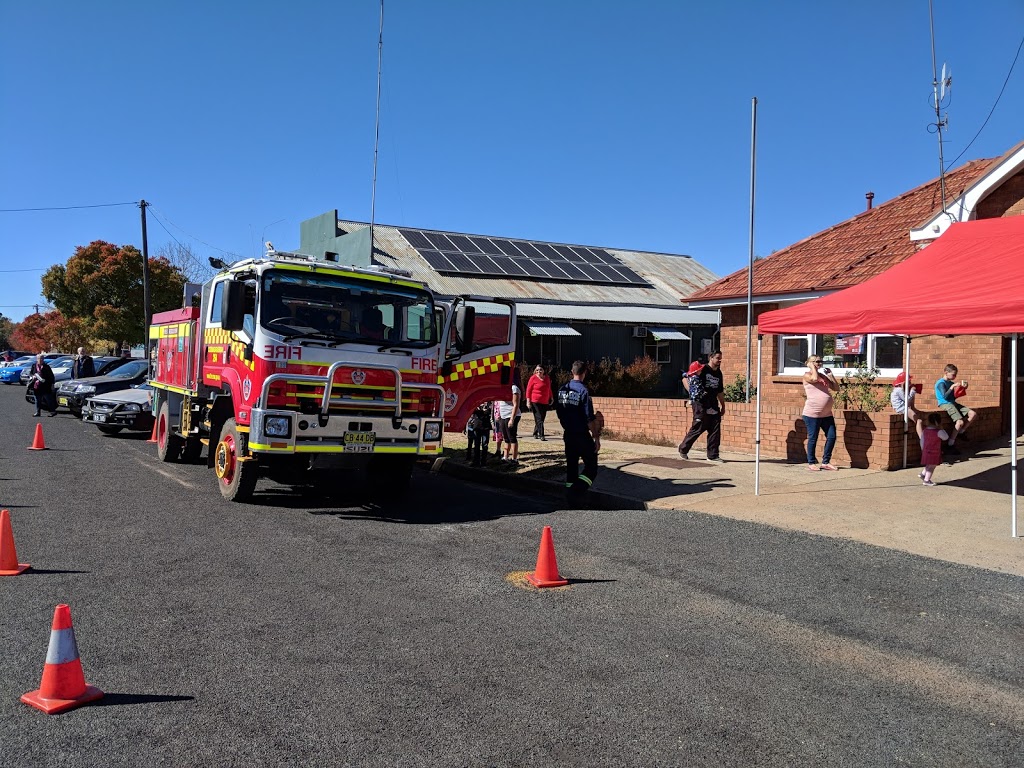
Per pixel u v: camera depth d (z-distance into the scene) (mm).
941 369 13711
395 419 8586
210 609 5242
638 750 3494
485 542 7406
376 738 3533
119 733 3510
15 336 74688
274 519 8227
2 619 4930
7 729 3520
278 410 7922
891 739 3666
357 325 8570
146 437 16125
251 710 3770
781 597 5770
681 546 7246
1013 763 3471
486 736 3582
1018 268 8500
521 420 18609
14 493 9242
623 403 15375
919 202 16844
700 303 17484
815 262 16469
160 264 41594
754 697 4090
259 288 8078
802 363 16047
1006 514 8398
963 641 4941
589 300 25938
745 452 13188
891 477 10562
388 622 5086
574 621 5199
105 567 6188
